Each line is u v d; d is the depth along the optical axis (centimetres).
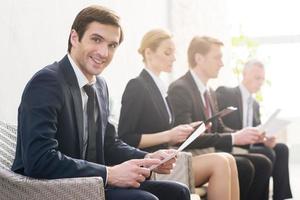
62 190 200
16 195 203
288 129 683
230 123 454
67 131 221
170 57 349
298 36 676
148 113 326
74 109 224
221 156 320
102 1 483
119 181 214
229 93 462
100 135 238
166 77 593
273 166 446
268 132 398
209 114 382
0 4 367
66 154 222
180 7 602
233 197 322
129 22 527
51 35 407
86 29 232
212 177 318
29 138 209
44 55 400
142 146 317
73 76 229
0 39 367
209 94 388
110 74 497
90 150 231
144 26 549
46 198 201
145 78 334
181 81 373
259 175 394
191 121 360
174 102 360
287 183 455
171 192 243
